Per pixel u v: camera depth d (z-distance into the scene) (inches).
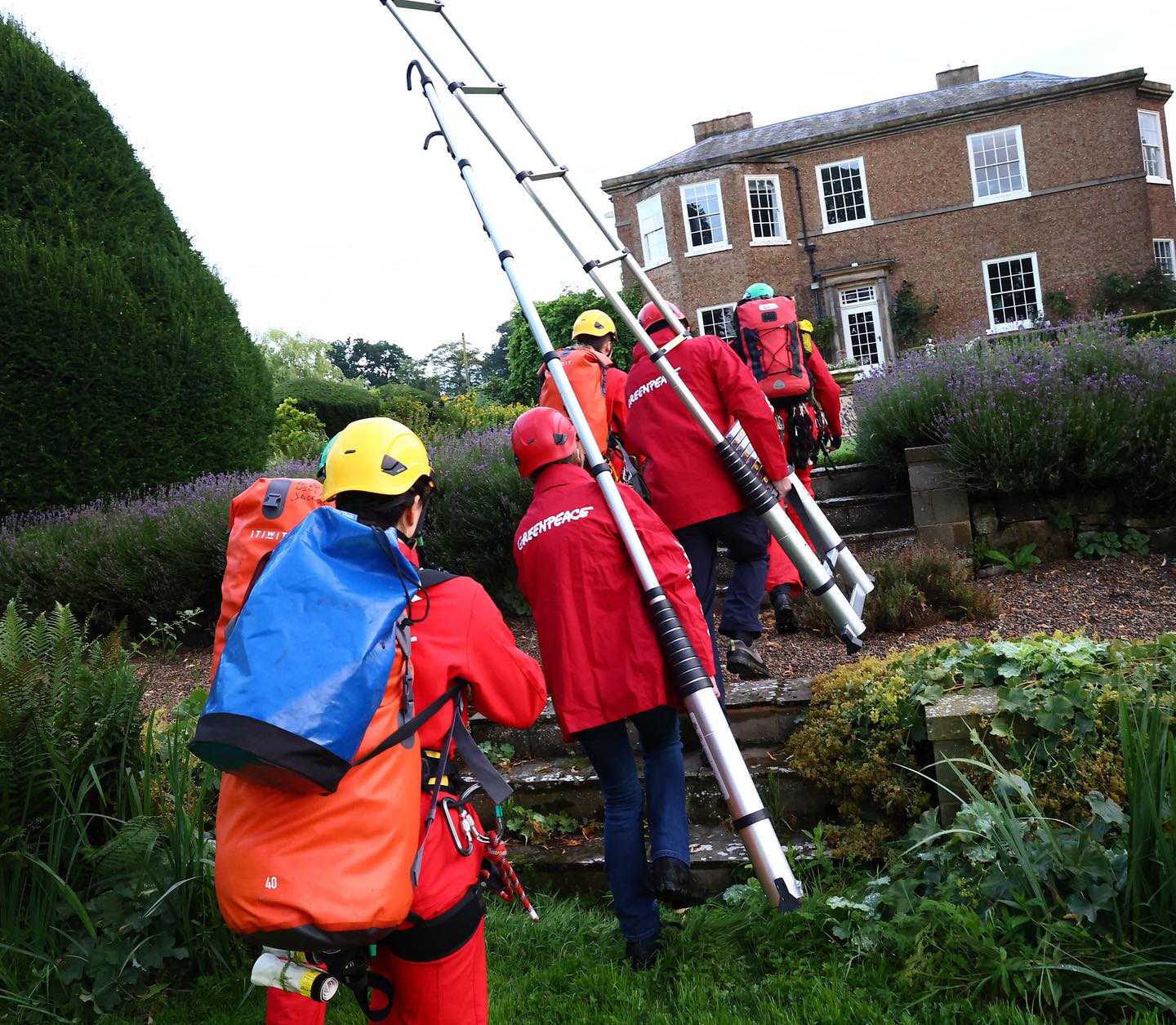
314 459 421.4
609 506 115.3
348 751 64.5
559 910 132.1
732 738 105.3
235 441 339.9
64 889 117.5
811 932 115.3
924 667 138.0
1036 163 957.8
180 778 130.3
